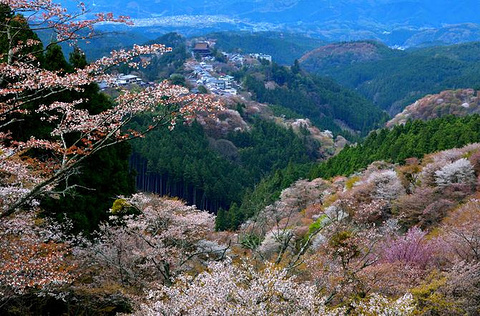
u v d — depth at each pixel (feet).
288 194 133.90
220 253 64.95
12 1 30.71
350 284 41.16
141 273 54.34
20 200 29.66
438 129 157.48
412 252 48.03
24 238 38.14
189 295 30.48
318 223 78.54
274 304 29.53
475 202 64.54
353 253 46.26
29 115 59.93
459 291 38.17
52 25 31.68
